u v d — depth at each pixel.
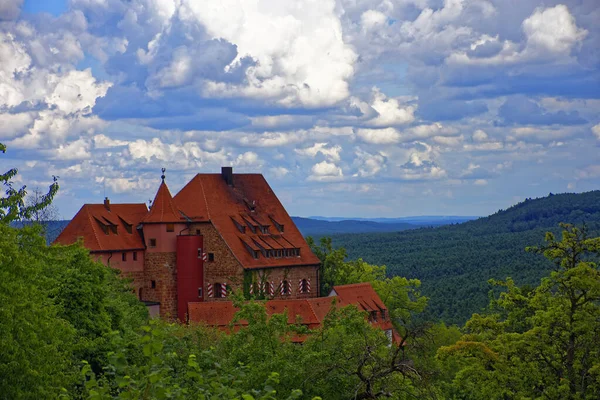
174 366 39.12
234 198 120.31
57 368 39.97
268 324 44.34
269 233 120.25
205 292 114.88
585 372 57.28
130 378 24.41
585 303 59.75
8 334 36.19
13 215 53.50
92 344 46.91
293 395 27.97
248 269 112.81
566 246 61.44
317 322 99.69
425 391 40.69
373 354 40.97
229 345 45.75
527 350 59.34
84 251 58.22
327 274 124.94
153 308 112.38
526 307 64.56
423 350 41.97
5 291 37.81
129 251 112.88
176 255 114.12
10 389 36.19
